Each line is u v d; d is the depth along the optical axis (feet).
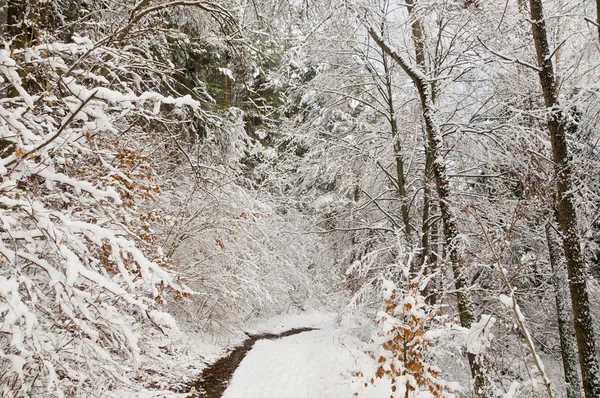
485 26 26.37
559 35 27.91
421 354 15.24
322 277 45.96
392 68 33.24
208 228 30.19
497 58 26.94
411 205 34.88
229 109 35.14
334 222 39.27
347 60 33.47
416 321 14.37
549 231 30.04
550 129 23.13
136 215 18.61
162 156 28.55
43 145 10.85
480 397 20.97
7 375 11.61
